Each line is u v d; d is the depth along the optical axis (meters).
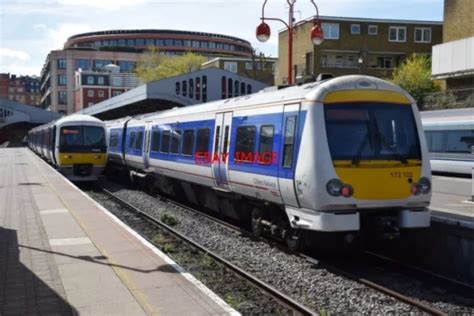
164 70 81.19
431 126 26.38
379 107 10.40
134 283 7.51
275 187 11.22
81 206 15.37
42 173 28.42
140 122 23.92
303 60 56.66
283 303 8.15
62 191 19.39
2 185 21.69
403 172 10.21
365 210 10.16
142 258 8.98
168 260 8.84
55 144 26.61
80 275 7.93
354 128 10.15
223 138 14.19
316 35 19.20
